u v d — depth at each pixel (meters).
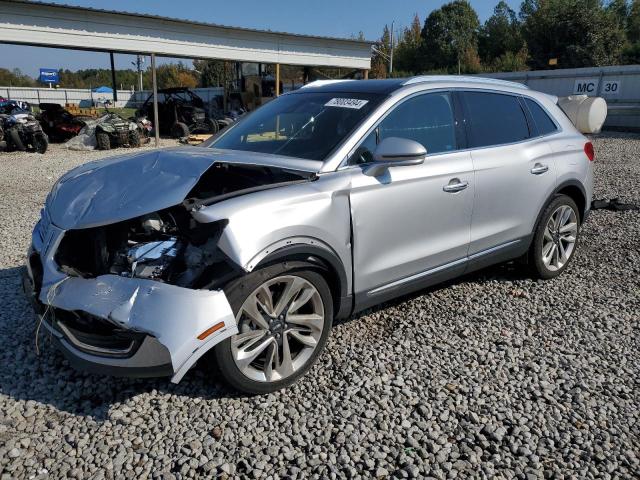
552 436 2.78
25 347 3.60
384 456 2.62
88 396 3.08
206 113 22.50
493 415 2.95
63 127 18.55
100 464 2.54
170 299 2.65
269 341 3.03
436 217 3.79
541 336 3.86
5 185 10.12
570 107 6.17
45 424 2.84
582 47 40.75
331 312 3.30
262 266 2.91
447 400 3.07
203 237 2.93
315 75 30.95
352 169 3.38
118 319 2.65
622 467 2.56
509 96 4.59
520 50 45.22
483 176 4.08
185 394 3.10
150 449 2.65
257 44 21.62
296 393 3.12
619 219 7.18
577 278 5.02
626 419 2.92
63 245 3.07
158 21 18.95
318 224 3.08
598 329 3.97
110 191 3.11
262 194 2.96
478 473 2.52
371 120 3.56
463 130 4.09
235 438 2.74
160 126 21.66
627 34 48.03
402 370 3.37
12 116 15.59
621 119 21.84
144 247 2.87
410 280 3.76
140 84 49.69
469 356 3.55
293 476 2.47
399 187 3.52
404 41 62.03
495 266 5.32
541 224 4.71
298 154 3.55
